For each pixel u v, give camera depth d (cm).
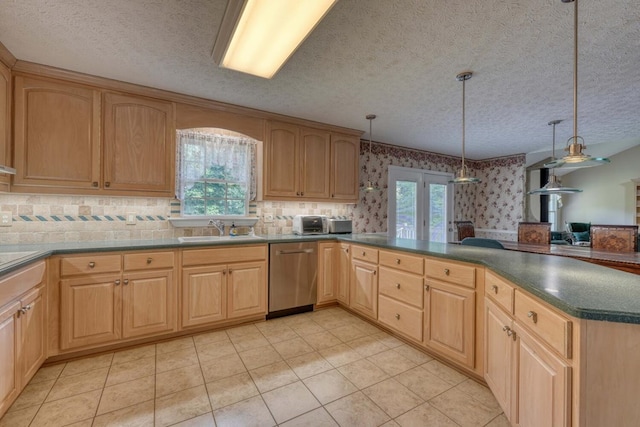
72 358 218
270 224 358
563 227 798
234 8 143
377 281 276
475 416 163
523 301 136
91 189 239
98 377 197
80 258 214
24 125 216
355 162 388
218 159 318
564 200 797
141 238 284
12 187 212
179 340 254
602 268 163
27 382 177
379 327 283
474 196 575
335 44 188
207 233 317
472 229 437
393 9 154
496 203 544
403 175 480
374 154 448
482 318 189
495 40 182
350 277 314
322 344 249
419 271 233
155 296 242
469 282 196
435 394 183
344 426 155
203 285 262
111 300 225
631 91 255
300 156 345
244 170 334
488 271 180
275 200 329
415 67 217
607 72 221
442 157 529
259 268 291
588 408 98
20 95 215
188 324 256
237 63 189
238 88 259
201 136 309
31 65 215
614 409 96
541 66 214
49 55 205
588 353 98
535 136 405
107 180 245
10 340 157
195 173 306
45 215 246
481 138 418
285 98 281
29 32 178
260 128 318
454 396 181
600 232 340
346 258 321
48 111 224
